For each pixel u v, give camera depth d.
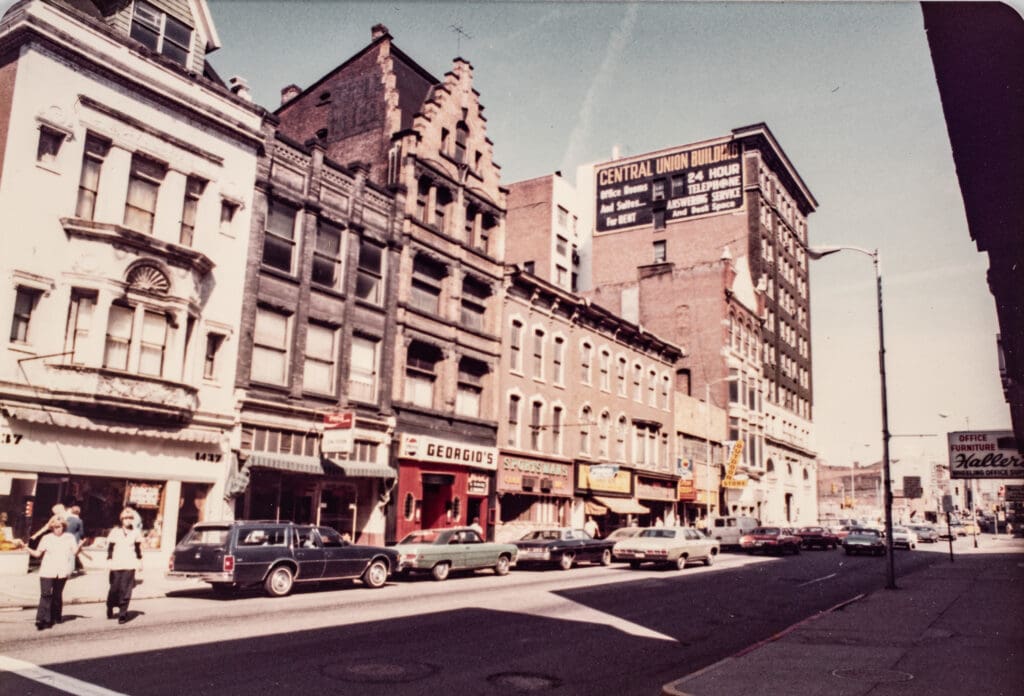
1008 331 11.11
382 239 27.16
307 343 24.16
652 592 18.78
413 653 10.35
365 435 25.25
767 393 63.19
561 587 19.50
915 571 26.69
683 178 63.91
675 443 47.50
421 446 27.09
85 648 9.91
